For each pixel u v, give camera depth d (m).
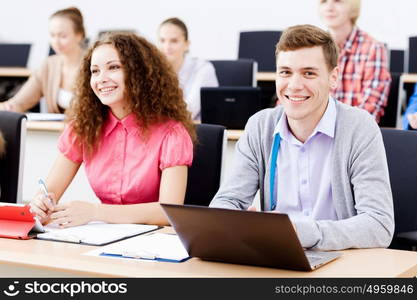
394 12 8.10
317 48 2.50
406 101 6.30
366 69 5.25
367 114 2.62
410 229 2.89
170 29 5.80
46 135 5.08
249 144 2.77
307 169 2.64
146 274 2.04
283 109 2.74
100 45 3.06
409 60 6.93
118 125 3.10
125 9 9.13
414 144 2.91
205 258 2.20
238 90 4.71
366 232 2.35
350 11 5.21
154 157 3.06
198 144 3.22
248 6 8.68
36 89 5.90
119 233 2.57
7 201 3.50
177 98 3.13
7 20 9.54
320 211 2.63
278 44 2.55
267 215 1.96
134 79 3.04
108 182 3.12
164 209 2.13
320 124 2.60
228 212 2.01
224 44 8.84
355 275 2.03
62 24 5.73
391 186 2.92
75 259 2.21
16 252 2.30
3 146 3.47
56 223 2.72
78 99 3.14
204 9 8.86
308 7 8.41
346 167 2.56
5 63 8.35
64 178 3.23
